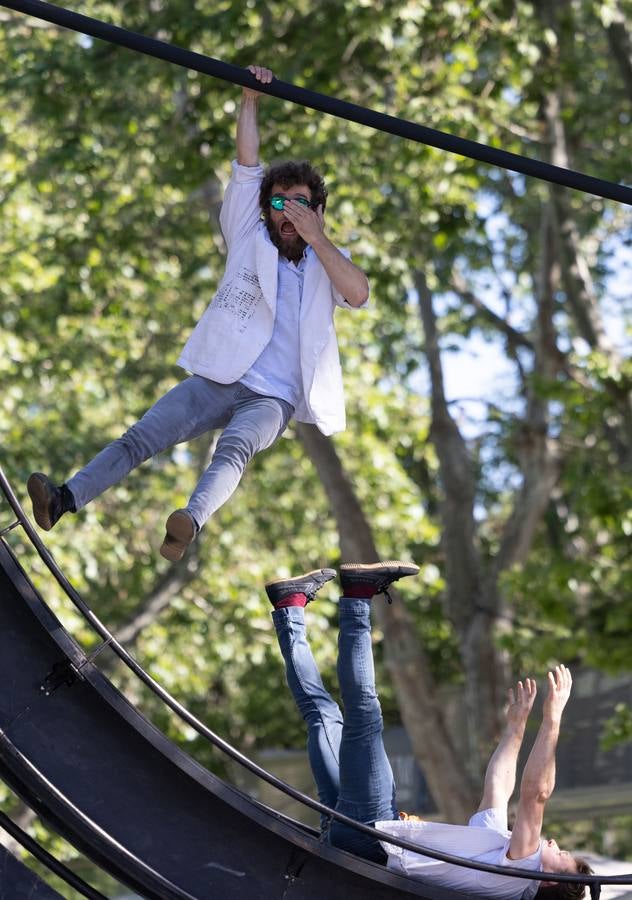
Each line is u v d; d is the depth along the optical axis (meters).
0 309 26.53
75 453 28.89
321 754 8.89
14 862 7.15
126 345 28.47
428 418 30.91
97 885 29.55
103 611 32.16
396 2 20.91
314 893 7.55
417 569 8.48
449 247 28.66
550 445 24.75
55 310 26.05
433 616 35.16
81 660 7.08
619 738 24.19
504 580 22.56
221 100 22.34
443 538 25.17
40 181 24.53
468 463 25.50
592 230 29.78
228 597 27.55
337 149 21.98
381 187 24.31
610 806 31.53
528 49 21.81
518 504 24.78
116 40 7.41
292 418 8.38
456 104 22.02
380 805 8.36
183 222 26.94
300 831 7.41
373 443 27.78
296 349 8.21
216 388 8.07
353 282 8.02
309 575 9.37
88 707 7.23
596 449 24.55
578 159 27.12
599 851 33.25
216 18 21.41
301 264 8.29
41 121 25.66
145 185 25.89
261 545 30.69
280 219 8.21
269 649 28.36
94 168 23.94
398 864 8.31
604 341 24.17
